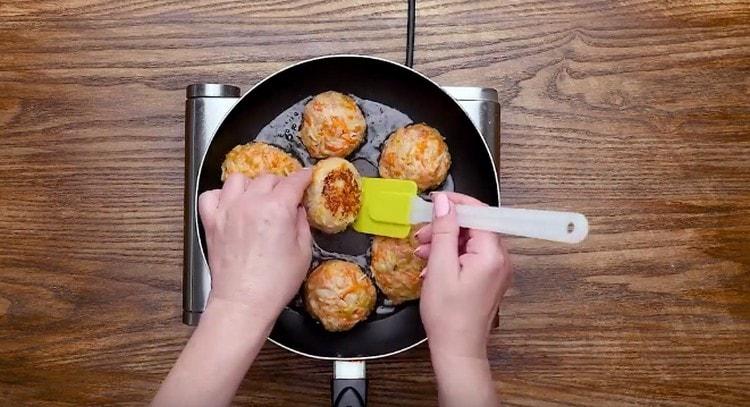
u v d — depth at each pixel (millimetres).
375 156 757
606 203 813
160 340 791
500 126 789
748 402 805
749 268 814
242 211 599
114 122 801
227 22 806
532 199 810
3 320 791
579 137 814
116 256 797
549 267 806
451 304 594
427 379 791
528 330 800
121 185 800
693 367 806
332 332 731
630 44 820
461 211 615
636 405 802
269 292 596
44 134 800
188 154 748
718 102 814
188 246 739
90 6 804
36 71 802
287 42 806
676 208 815
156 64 804
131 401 788
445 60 810
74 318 792
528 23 815
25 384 788
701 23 814
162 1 806
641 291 809
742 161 814
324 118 719
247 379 789
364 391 683
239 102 701
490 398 603
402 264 713
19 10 801
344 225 707
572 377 799
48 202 799
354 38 807
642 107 818
